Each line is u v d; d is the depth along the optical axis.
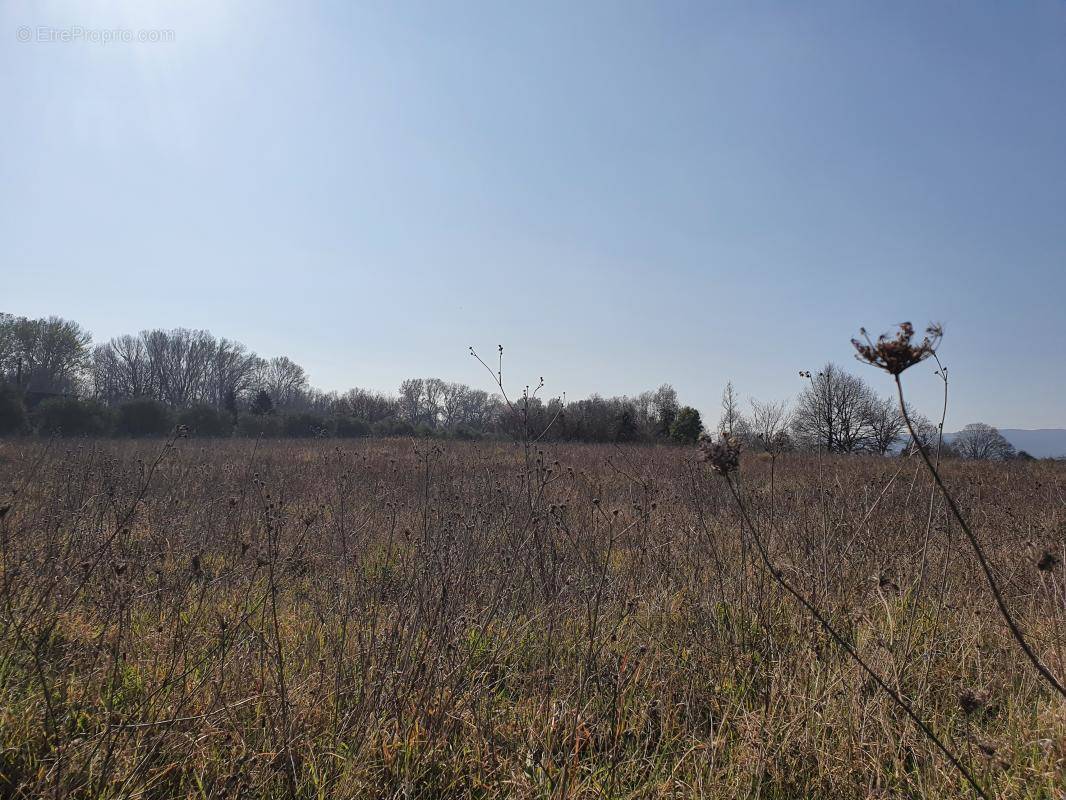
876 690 3.07
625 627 3.71
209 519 5.76
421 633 3.21
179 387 64.62
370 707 2.72
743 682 3.19
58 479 7.54
